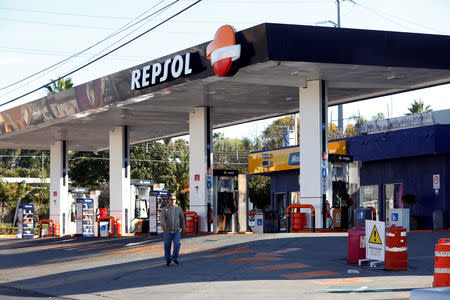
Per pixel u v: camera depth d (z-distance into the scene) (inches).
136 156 2305.6
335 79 890.1
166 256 600.4
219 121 1301.7
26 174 2864.2
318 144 883.4
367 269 520.7
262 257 617.3
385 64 796.6
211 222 1053.8
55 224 1449.3
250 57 772.6
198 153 1075.3
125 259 712.4
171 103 1035.3
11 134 1350.9
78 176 2369.6
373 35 790.5
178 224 601.9
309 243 703.7
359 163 985.5
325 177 885.8
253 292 424.8
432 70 836.6
